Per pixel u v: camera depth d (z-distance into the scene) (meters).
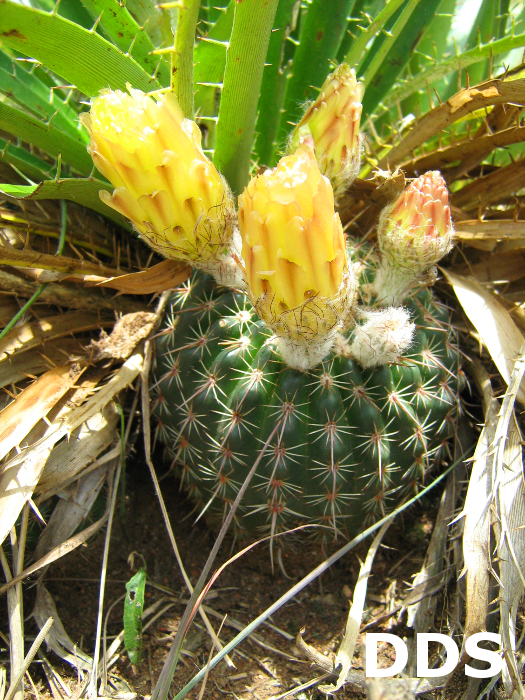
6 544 0.25
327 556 0.27
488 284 0.31
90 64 0.23
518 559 0.23
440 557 0.26
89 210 0.32
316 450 0.23
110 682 0.23
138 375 0.28
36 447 0.24
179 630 0.21
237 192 0.29
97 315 0.30
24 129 0.27
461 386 0.28
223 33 0.29
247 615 0.26
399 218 0.23
